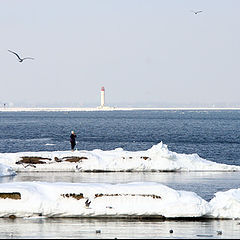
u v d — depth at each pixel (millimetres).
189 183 135375
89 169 159125
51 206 97375
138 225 92562
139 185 100938
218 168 164750
